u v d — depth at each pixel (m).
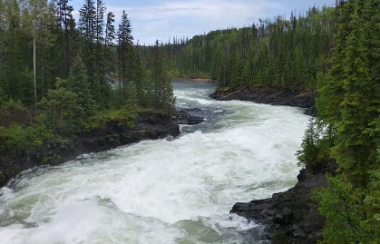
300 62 77.19
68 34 42.53
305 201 19.52
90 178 26.00
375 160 15.92
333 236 11.58
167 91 48.19
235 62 95.19
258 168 28.33
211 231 18.66
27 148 29.67
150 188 24.19
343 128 17.06
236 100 82.81
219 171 27.64
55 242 17.09
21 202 22.17
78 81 36.41
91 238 17.41
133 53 48.28
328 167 22.94
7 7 38.78
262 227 18.80
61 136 33.56
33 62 39.25
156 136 40.91
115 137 37.22
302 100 70.50
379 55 19.45
